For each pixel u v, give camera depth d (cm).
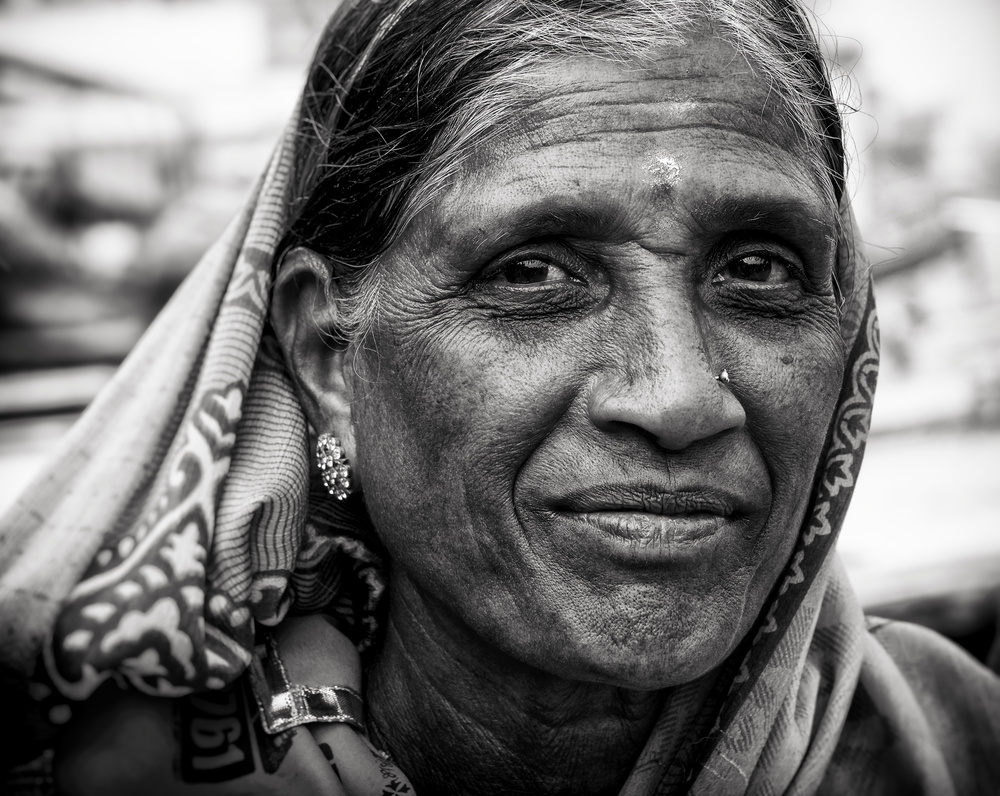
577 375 119
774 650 139
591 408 118
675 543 118
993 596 308
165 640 120
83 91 345
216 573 126
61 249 343
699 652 119
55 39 343
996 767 172
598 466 118
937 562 318
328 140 139
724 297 124
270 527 131
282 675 134
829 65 144
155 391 135
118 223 348
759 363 122
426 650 139
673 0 122
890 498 351
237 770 127
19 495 133
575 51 121
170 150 352
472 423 121
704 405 114
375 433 131
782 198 121
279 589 131
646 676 118
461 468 122
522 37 122
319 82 144
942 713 175
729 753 137
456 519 124
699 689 140
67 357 342
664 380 114
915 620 302
